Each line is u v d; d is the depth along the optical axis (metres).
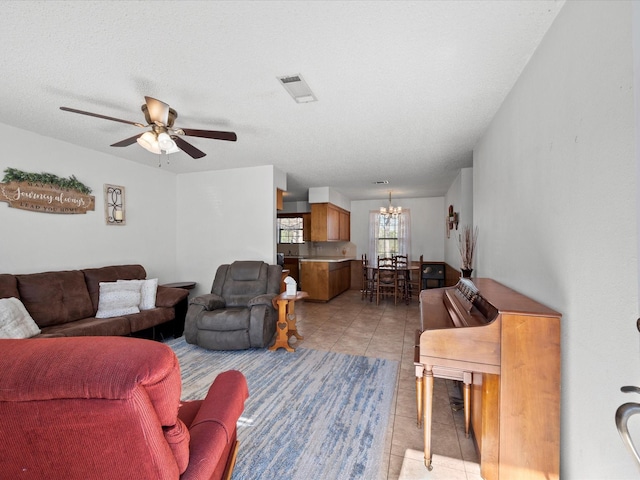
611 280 0.99
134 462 0.70
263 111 2.41
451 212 5.11
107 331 2.77
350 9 1.32
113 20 1.39
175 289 3.69
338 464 1.57
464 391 1.83
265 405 2.14
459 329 1.45
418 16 1.37
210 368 2.78
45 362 0.64
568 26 1.25
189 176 4.75
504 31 1.46
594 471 1.09
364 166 4.26
